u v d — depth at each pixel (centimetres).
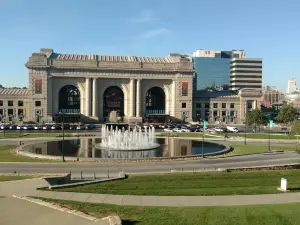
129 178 4219
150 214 2686
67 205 2938
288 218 2561
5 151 7088
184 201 3100
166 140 9394
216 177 4281
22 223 2431
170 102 17088
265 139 9850
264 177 4338
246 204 2997
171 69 16712
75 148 7506
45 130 12506
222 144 8388
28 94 15962
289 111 12662
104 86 16462
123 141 8631
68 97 16438
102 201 3103
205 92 19100
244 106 18038
